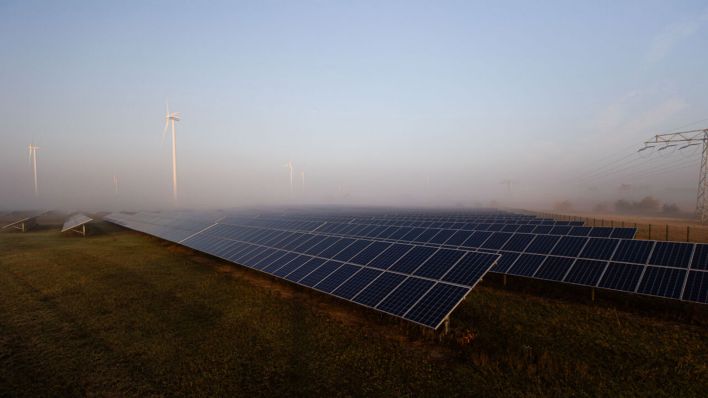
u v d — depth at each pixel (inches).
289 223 1689.2
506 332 593.9
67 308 717.9
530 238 1021.2
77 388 432.5
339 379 453.4
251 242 1169.4
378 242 882.8
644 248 797.9
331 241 991.0
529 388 426.3
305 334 590.9
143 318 663.1
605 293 798.5
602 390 419.8
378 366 485.1
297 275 807.7
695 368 469.1
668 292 645.3
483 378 448.8
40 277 973.8
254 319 659.4
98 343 555.8
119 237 1899.6
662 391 418.0
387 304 590.2
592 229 1251.2
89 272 1035.9
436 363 489.7
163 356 512.4
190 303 751.1
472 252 671.8
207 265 1149.1
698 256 700.7
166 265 1144.2
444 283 596.4
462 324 628.1
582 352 518.9
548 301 760.3
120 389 430.0
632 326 615.8
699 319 633.6
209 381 446.9
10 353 521.3
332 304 750.5
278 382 447.2
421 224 1743.4
